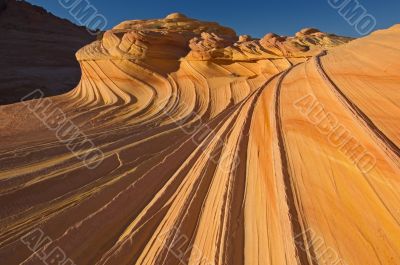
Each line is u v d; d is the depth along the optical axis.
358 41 11.81
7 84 43.06
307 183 5.89
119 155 12.05
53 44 66.31
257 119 10.36
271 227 5.47
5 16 68.69
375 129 5.60
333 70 9.20
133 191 8.63
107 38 31.83
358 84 7.48
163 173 9.62
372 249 4.17
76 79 52.66
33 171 10.57
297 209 5.41
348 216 4.79
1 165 11.21
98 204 8.16
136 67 27.81
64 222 7.34
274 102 10.26
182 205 7.26
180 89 25.42
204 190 7.80
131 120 19.73
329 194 5.36
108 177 10.12
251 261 5.08
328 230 4.77
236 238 5.66
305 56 23.31
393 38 9.01
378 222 4.42
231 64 27.30
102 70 28.95
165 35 29.45
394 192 4.52
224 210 6.46
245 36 31.31
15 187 9.29
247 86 22.83
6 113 21.14
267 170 7.08
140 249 6.21
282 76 13.38
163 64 28.72
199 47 27.81
